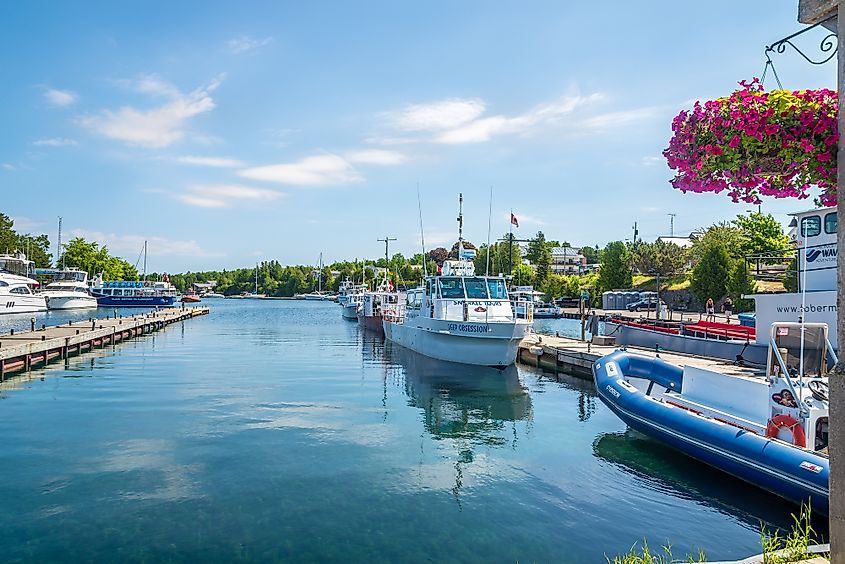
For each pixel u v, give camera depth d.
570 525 7.82
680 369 12.55
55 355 25.23
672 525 7.89
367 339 35.97
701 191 4.27
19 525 7.50
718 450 9.27
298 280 155.38
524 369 22.94
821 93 3.75
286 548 7.01
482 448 11.42
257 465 10.04
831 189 3.86
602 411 15.05
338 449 11.11
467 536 7.43
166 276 102.81
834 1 3.25
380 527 7.64
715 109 3.91
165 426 12.70
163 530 7.43
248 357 26.03
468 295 24.30
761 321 18.12
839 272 3.21
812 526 7.87
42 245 117.12
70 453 10.60
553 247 121.38
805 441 8.57
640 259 66.06
